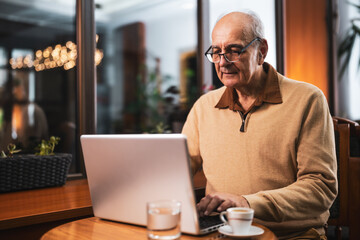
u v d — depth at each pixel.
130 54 7.71
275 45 3.04
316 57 3.36
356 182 1.84
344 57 3.82
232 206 1.07
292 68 3.12
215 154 1.47
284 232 1.33
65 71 5.21
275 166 1.37
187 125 1.63
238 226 0.93
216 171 1.46
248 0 2.95
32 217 1.21
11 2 5.86
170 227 0.82
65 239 0.98
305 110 1.35
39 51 5.04
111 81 7.60
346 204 1.86
